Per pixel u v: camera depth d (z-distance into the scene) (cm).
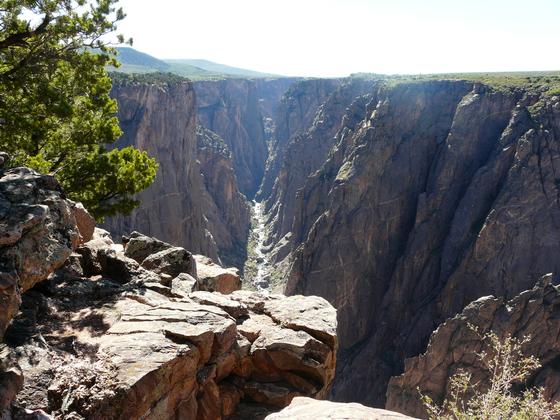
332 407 740
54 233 1038
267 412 1181
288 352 1259
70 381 896
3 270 873
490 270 7100
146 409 926
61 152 2480
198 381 1092
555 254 6912
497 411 864
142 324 1138
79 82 2238
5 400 773
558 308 5247
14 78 1975
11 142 2230
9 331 1013
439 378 5425
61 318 1177
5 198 1035
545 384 4809
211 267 2008
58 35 1967
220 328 1172
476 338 5331
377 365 7462
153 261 1652
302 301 1529
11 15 1831
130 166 2573
